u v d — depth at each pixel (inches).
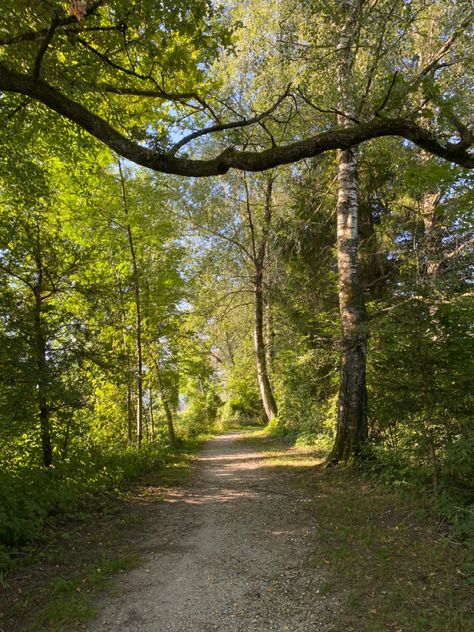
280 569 173.3
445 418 228.2
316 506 253.4
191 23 191.9
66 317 290.5
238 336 1147.3
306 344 597.0
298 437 582.6
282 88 389.7
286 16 324.5
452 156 183.6
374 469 292.4
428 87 177.6
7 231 276.8
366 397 329.1
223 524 238.5
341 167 357.1
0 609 141.3
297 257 567.2
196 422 1076.5
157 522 245.3
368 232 507.5
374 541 189.6
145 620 137.8
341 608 139.4
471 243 371.2
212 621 136.7
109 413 492.1
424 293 233.0
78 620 136.8
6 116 285.0
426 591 144.1
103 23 250.5
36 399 259.1
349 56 292.2
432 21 328.5
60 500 239.1
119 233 470.0
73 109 182.9
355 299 337.1
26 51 220.1
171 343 560.7
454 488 215.9
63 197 433.7
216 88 302.4
